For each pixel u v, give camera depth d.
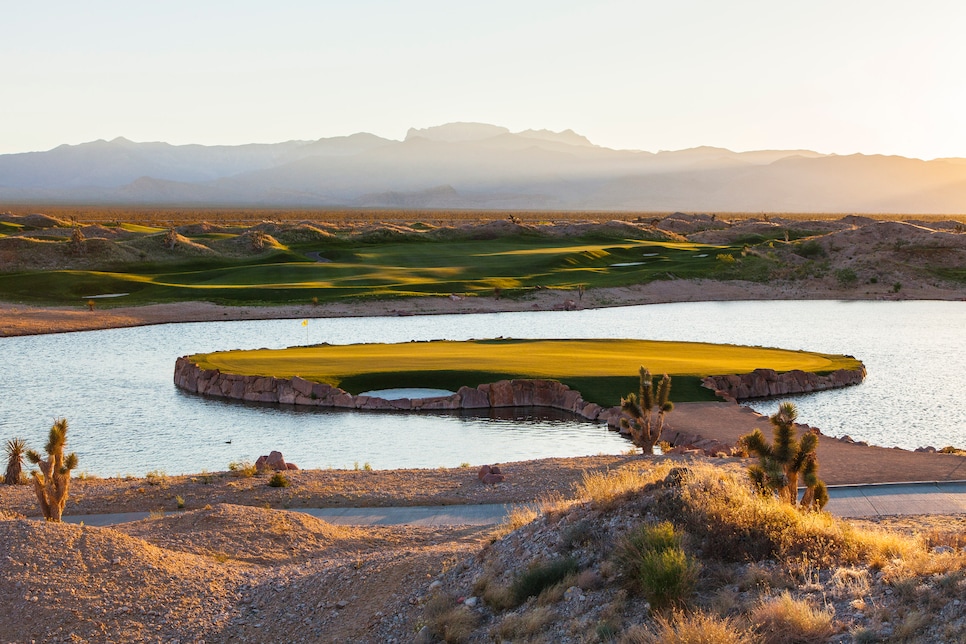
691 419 40.88
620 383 48.56
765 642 10.61
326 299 101.62
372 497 25.73
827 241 137.38
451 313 99.31
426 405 47.41
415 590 14.50
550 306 104.56
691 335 81.12
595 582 12.84
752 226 190.50
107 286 107.62
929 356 67.38
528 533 15.08
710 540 13.29
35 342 77.12
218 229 189.00
